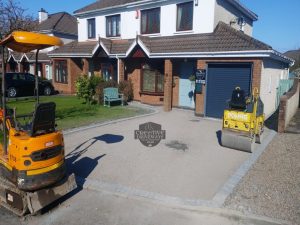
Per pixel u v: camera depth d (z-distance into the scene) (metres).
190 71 15.96
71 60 22.59
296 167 7.48
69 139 9.75
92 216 5.17
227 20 16.16
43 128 5.09
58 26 30.39
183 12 15.91
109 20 20.48
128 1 19.08
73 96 21.42
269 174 7.00
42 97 20.62
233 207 5.37
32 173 4.90
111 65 20.17
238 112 8.84
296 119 14.09
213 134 10.84
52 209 5.41
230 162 7.85
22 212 5.02
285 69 19.23
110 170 7.14
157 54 15.32
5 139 5.63
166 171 7.12
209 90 13.81
